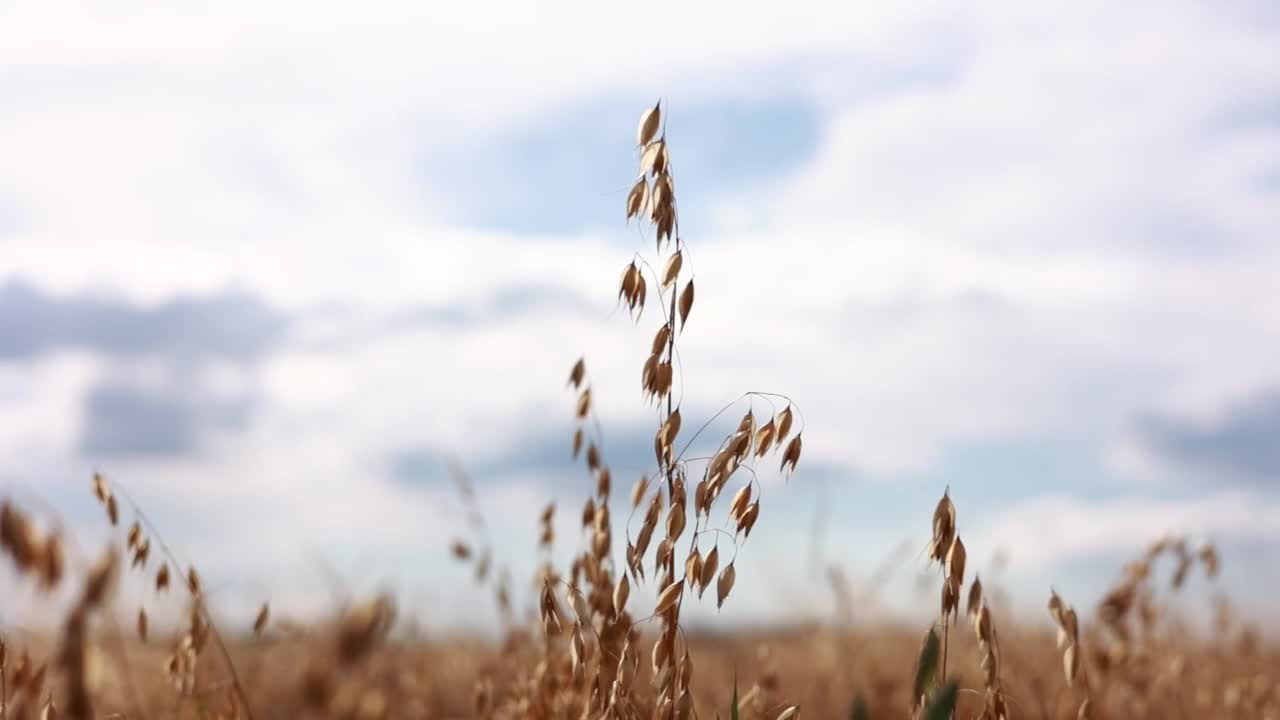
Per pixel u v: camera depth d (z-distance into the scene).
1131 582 4.08
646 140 2.55
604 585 3.09
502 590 3.89
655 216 2.52
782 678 4.38
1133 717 4.07
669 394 2.50
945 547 2.42
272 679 3.81
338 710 3.65
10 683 2.54
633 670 2.73
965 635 4.95
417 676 4.41
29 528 2.63
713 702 4.04
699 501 2.44
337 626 3.67
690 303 2.50
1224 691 4.39
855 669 4.69
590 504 3.15
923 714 2.28
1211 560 4.12
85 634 2.23
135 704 3.01
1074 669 2.77
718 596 2.41
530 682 3.39
